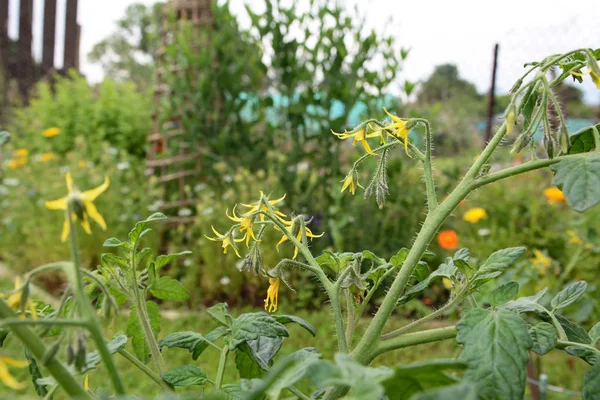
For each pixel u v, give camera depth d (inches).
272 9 253.1
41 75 531.5
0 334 45.7
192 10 290.7
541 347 42.9
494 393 35.8
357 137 53.4
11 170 317.4
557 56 46.1
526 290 166.2
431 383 30.7
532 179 284.5
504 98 323.9
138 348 57.5
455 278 51.8
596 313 164.1
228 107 272.7
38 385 47.2
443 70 604.1
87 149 342.6
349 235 236.4
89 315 31.2
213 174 272.4
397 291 46.2
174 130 288.4
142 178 311.7
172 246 249.3
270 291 52.8
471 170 47.7
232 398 45.1
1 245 283.0
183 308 222.8
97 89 446.6
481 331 38.0
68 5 561.9
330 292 48.4
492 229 243.0
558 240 231.8
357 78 249.8
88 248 250.4
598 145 45.4
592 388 40.9
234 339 48.0
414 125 51.6
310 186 237.5
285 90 259.8
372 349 45.6
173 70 283.6
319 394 50.7
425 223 47.6
